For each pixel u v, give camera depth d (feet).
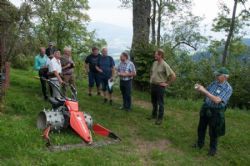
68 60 48.62
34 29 44.42
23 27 42.83
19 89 52.54
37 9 43.68
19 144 31.76
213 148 36.27
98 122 42.04
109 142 36.01
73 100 37.19
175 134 40.91
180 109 52.80
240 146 39.22
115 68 51.37
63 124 36.04
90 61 52.70
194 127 43.88
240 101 71.61
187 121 46.14
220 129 35.35
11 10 42.01
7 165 28.32
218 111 35.04
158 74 42.80
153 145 37.63
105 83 51.34
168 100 56.70
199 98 66.90
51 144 32.65
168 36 119.44
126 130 40.70
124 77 47.32
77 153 31.99
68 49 48.70
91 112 45.62
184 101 56.39
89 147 33.81
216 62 81.66
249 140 40.83
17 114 40.78
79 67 138.92
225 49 131.13
